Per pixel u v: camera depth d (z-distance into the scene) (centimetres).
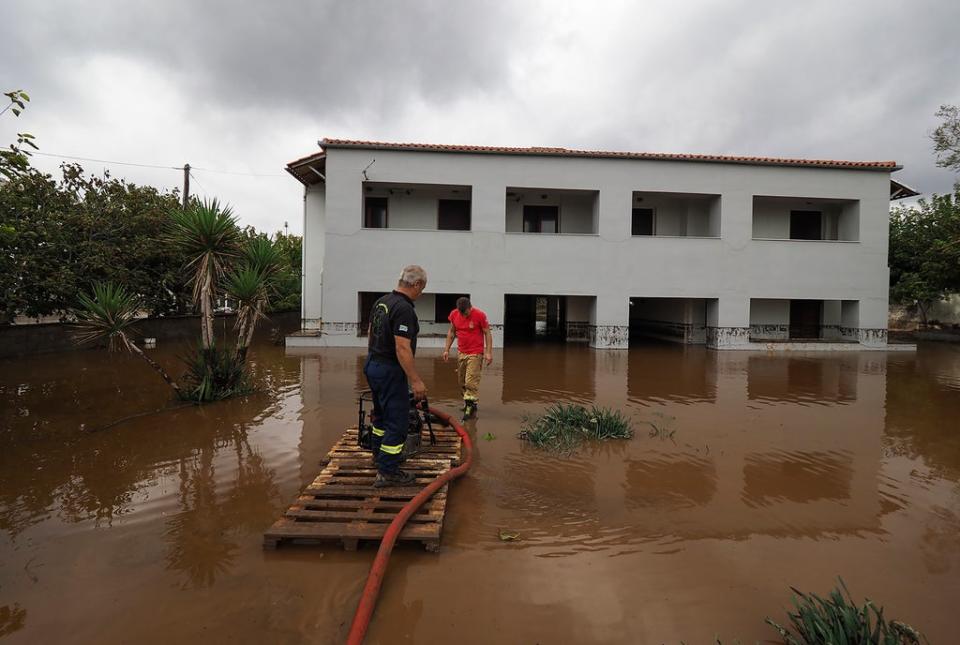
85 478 430
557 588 272
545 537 329
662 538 330
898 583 279
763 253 1576
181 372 995
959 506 386
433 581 276
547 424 600
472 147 1491
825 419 666
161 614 245
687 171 1555
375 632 234
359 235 1491
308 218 1658
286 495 396
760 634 236
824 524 353
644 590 271
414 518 329
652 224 1706
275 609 250
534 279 1534
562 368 1138
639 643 229
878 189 1585
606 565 296
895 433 597
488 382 949
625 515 364
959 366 1216
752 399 800
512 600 260
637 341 1842
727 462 486
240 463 470
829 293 1588
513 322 2177
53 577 276
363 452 462
